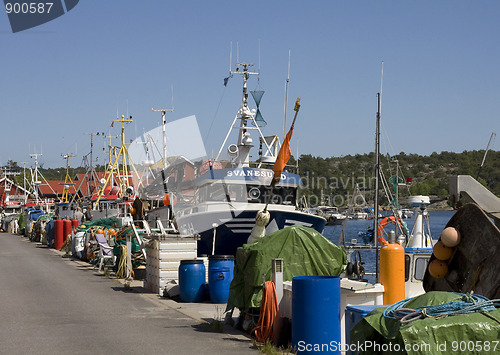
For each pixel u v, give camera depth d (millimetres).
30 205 64688
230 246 22219
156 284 15547
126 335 10133
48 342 9586
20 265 23844
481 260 7652
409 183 17250
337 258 10500
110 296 14977
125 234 19797
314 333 8117
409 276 11961
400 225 16875
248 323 10273
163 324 11172
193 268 13984
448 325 5977
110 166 46375
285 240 10352
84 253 25844
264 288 9609
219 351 8945
